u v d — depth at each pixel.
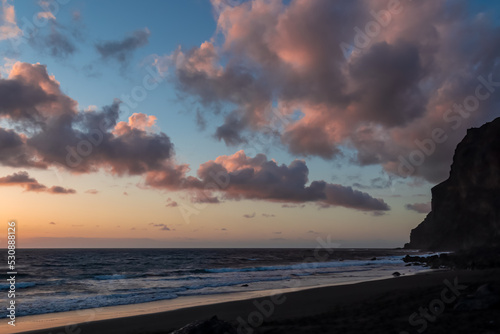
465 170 84.19
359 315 12.87
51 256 100.44
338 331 10.45
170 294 25.53
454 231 98.25
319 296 20.41
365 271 42.81
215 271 47.84
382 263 61.53
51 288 30.53
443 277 23.56
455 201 103.88
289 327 11.70
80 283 34.56
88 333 13.95
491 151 74.56
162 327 14.50
